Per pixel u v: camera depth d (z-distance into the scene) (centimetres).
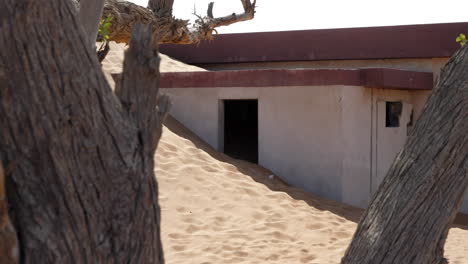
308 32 1408
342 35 1375
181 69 1360
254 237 770
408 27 1304
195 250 706
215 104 1127
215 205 870
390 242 297
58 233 199
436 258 300
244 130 1439
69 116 199
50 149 198
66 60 200
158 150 975
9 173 197
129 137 211
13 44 194
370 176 1100
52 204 199
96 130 204
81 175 201
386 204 304
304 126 1058
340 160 1026
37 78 196
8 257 191
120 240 206
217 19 985
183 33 888
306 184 1054
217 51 1486
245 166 1062
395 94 1174
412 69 1316
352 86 1050
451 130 295
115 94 219
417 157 301
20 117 197
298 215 872
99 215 204
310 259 699
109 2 774
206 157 1017
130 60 216
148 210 214
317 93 1046
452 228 938
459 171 295
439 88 305
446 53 1261
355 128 1059
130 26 801
